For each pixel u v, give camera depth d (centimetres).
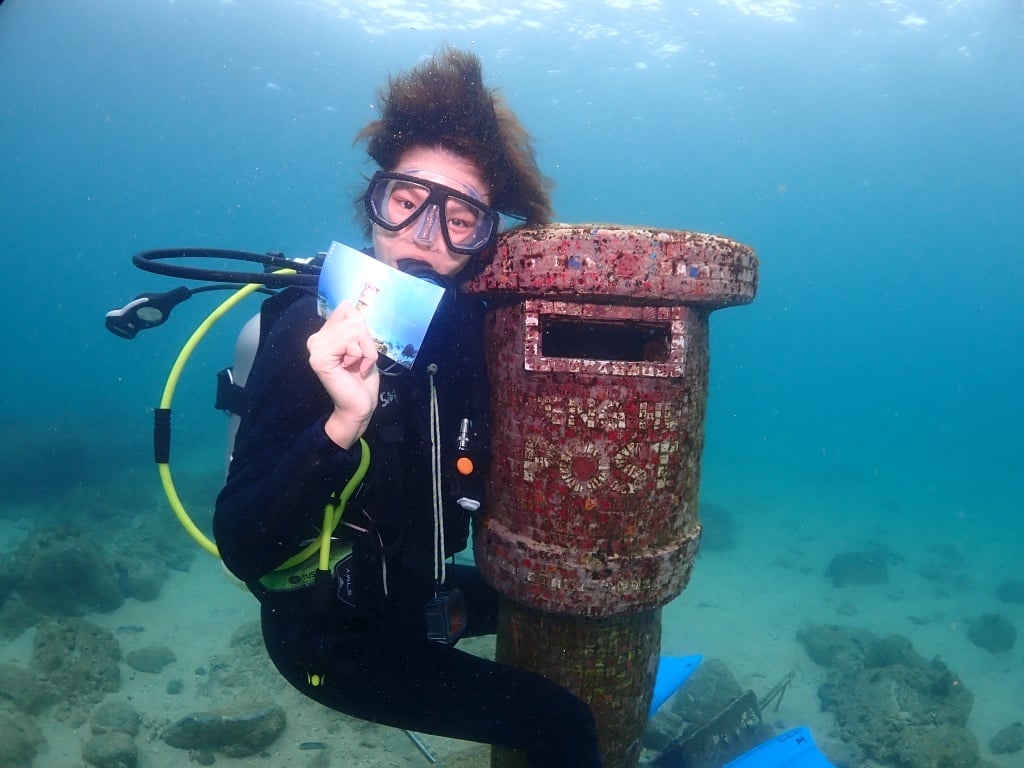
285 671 184
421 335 148
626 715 199
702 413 187
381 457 166
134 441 1791
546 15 2694
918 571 1113
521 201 191
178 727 476
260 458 156
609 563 172
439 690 172
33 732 484
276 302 179
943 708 575
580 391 167
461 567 254
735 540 1223
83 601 723
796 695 638
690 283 159
